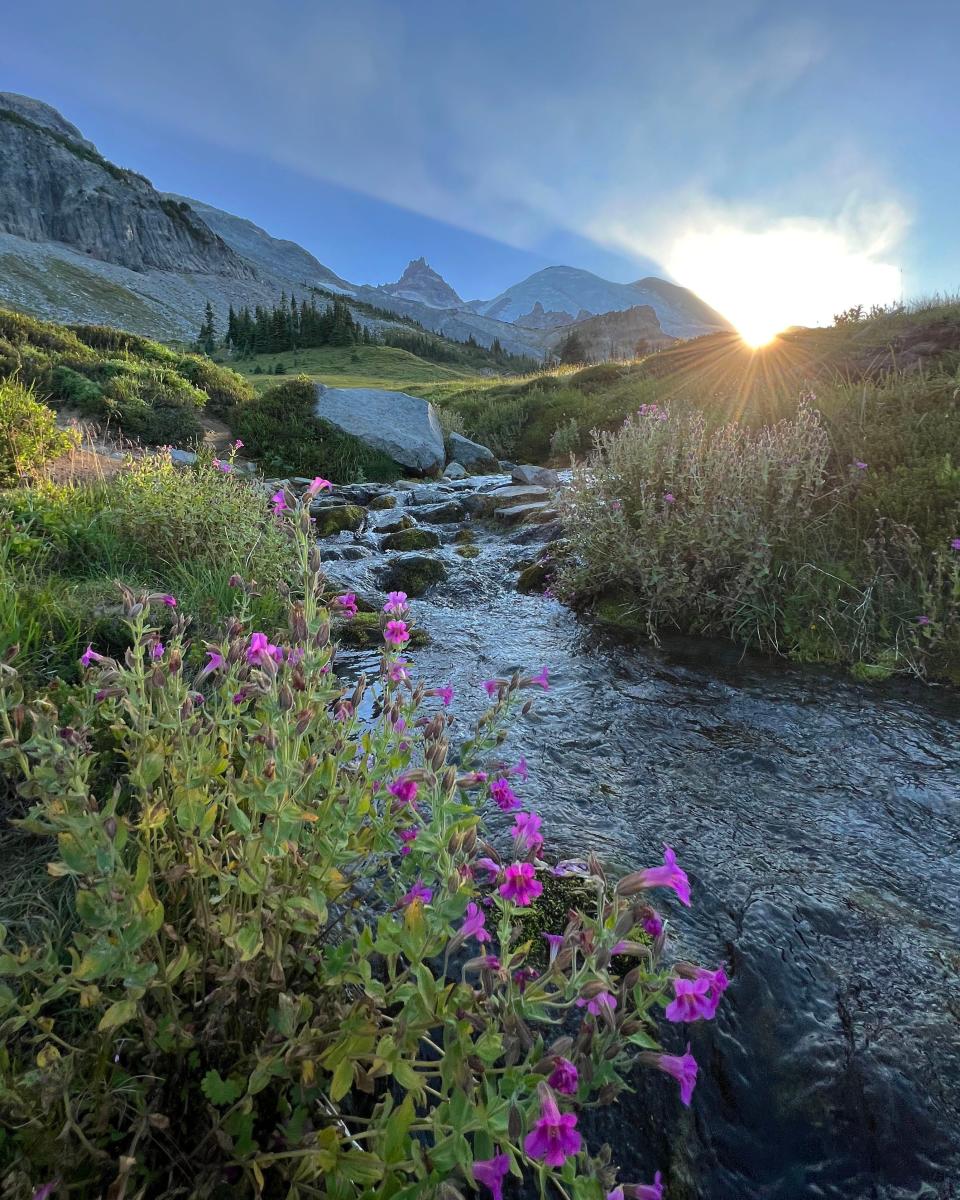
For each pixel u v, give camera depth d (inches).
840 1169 63.9
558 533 324.5
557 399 775.1
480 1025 52.3
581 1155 50.3
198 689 124.8
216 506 242.7
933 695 170.6
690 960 83.5
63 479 332.2
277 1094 58.1
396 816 71.6
